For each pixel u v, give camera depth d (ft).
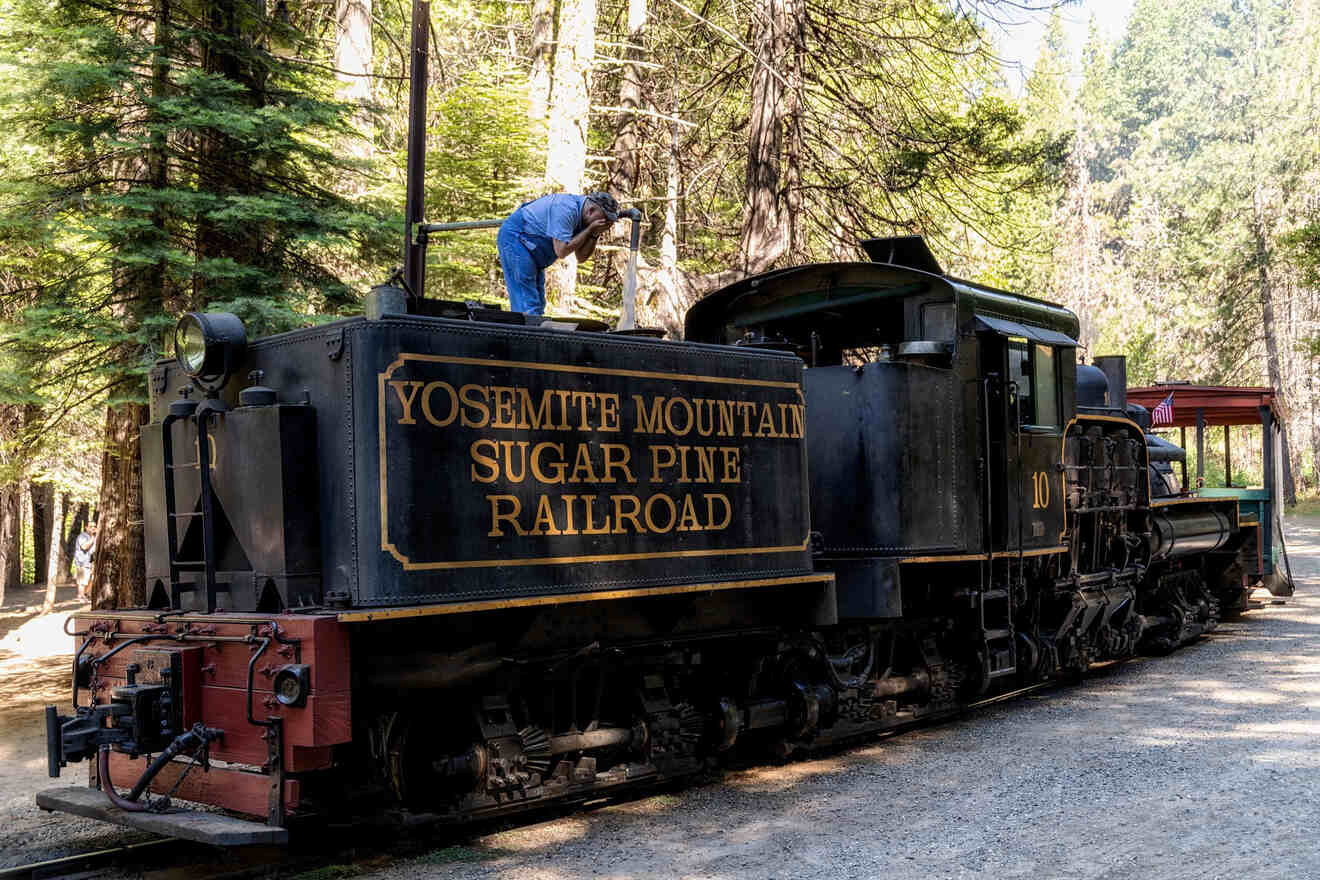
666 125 72.43
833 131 63.26
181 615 21.16
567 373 22.53
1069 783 24.75
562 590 22.04
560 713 24.18
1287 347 168.25
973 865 19.53
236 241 37.37
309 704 18.71
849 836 21.56
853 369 30.35
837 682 28.73
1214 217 167.32
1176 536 45.52
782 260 55.83
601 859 20.43
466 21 80.23
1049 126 187.11
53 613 70.03
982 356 33.81
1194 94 274.16
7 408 55.01
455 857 20.63
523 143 57.82
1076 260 196.85
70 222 35.63
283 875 19.92
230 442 21.18
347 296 38.83
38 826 24.02
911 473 29.96
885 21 63.05
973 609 32.83
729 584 25.21
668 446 24.40
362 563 19.57
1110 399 46.78
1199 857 19.45
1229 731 29.22
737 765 28.30
